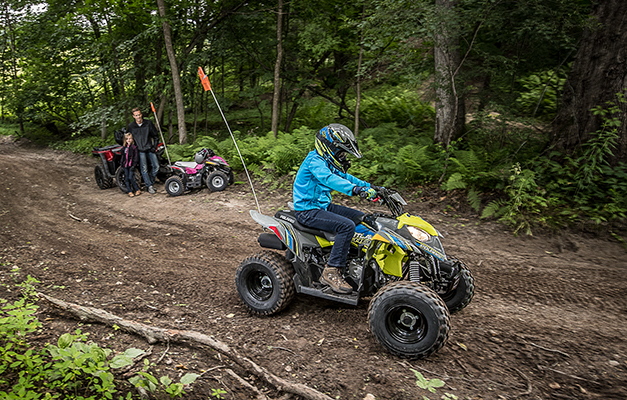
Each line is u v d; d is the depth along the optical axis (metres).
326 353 3.41
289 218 4.05
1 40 18.48
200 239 6.66
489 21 7.63
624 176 6.64
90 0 12.92
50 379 2.71
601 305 4.30
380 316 3.31
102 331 3.58
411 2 7.95
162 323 3.87
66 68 16.58
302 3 12.06
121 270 5.29
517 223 6.54
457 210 7.28
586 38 7.41
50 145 18.42
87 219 7.93
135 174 9.93
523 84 9.73
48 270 5.14
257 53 13.82
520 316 4.06
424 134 11.93
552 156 7.62
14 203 9.05
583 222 6.29
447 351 3.42
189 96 14.02
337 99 15.30
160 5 12.00
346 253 3.67
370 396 2.86
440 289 3.66
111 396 2.59
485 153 8.32
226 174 9.48
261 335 3.71
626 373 3.13
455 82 8.66
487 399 2.83
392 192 3.55
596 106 7.20
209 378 3.00
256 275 4.20
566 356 3.36
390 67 9.05
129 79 13.89
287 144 10.02
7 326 3.06
